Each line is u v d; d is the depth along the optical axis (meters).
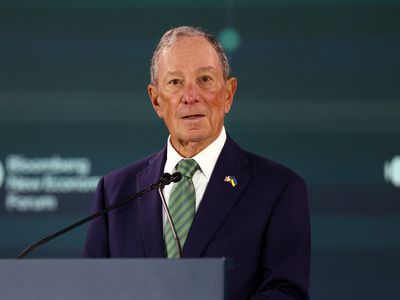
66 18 14.82
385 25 14.41
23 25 14.84
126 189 8.30
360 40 14.42
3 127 14.65
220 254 7.54
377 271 14.29
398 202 14.27
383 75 14.38
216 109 7.91
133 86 14.70
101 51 14.75
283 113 14.44
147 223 7.88
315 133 14.40
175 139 8.12
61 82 14.73
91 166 14.58
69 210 14.50
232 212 7.74
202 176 8.05
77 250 14.48
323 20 14.49
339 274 14.34
